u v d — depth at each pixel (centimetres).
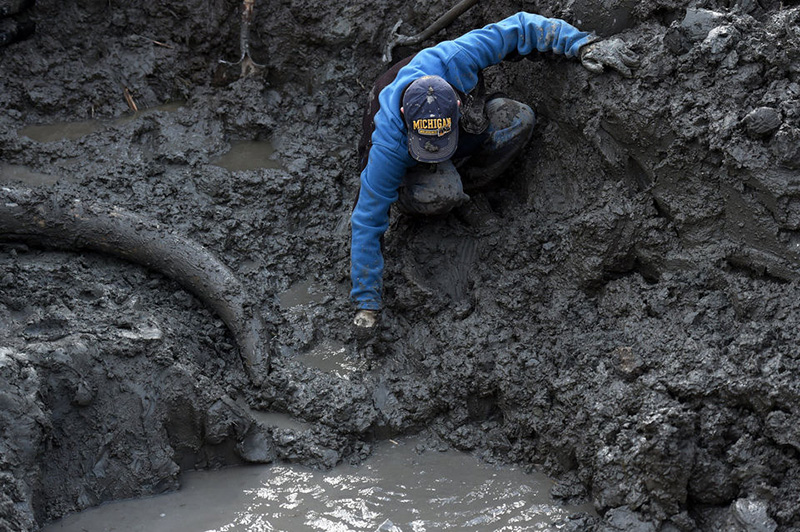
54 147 463
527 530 335
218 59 501
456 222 425
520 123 407
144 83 496
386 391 394
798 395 310
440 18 448
